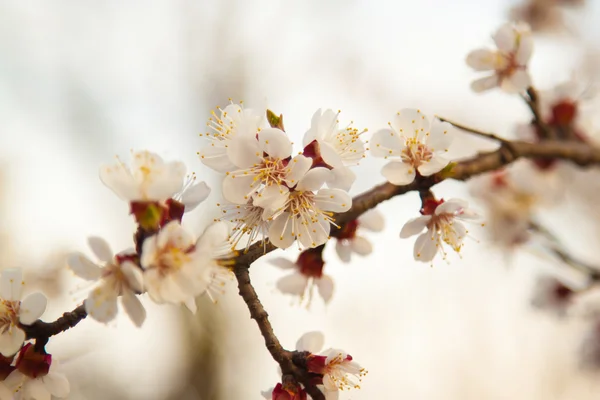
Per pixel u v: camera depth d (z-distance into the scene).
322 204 0.44
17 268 0.44
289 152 0.44
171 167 0.43
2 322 0.44
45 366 0.44
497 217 0.67
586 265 0.64
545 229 0.66
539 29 0.71
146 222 0.42
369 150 0.47
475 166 0.49
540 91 0.58
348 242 0.50
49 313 0.69
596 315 0.71
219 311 1.14
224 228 0.43
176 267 0.42
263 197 0.44
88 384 0.96
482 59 0.52
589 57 0.76
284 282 0.49
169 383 1.12
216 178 0.99
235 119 0.45
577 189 0.80
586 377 0.86
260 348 1.13
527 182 0.62
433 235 0.46
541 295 0.71
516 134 0.58
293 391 0.44
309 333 0.45
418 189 0.47
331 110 0.45
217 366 1.13
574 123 0.58
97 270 0.42
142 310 0.42
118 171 0.42
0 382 0.44
